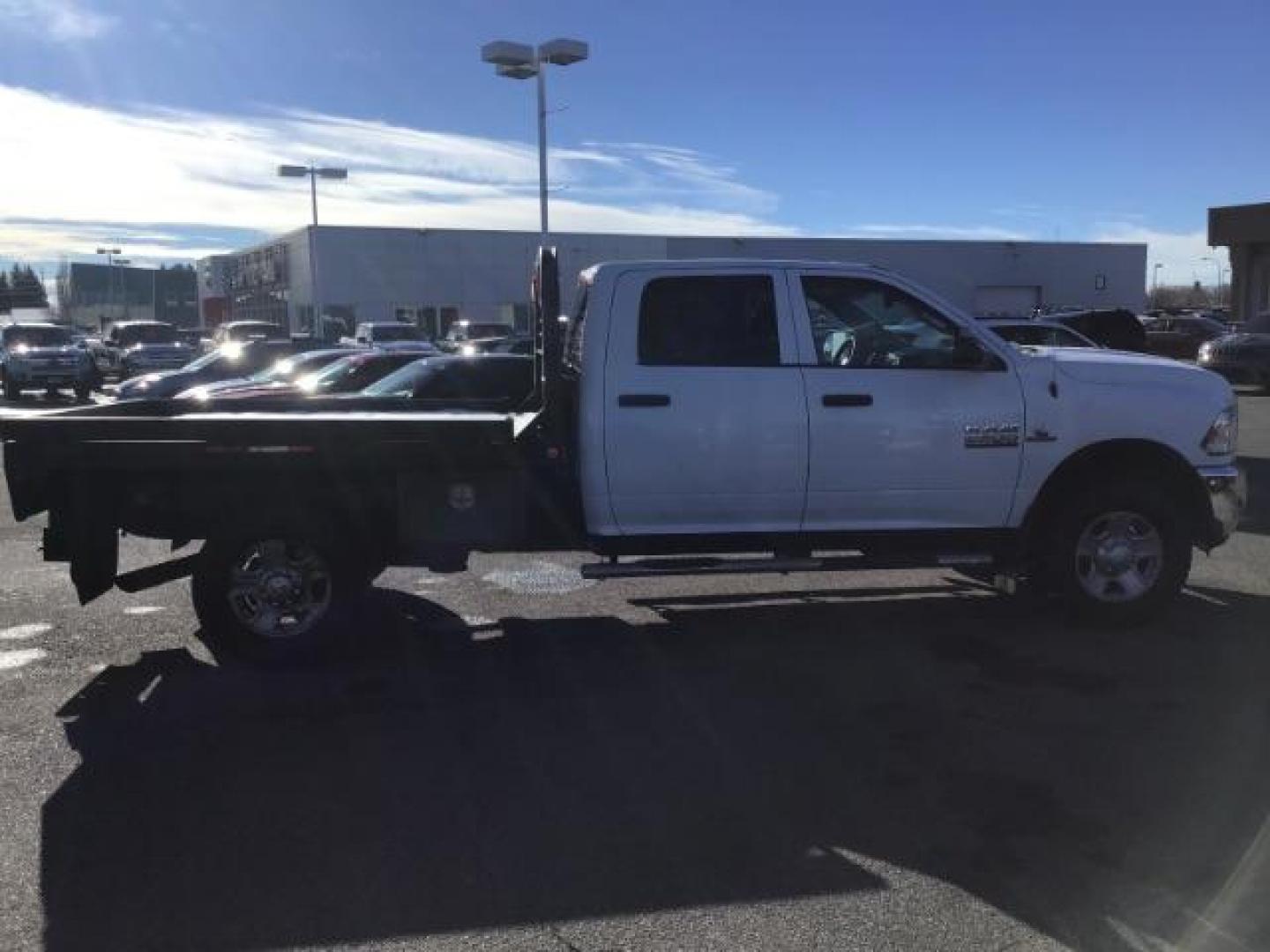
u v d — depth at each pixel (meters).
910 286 6.38
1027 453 6.43
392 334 34.88
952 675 5.84
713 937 3.35
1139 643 6.35
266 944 3.35
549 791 4.45
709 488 6.22
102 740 5.07
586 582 8.24
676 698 5.56
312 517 6.10
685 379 6.16
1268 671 5.84
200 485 6.08
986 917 3.44
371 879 3.74
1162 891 3.59
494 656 6.35
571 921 3.45
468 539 6.24
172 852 3.96
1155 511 6.52
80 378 29.97
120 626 7.09
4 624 7.13
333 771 4.68
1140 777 4.49
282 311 58.84
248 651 6.14
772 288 6.27
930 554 6.49
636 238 56.34
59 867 3.86
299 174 44.84
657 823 4.13
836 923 3.42
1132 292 63.47
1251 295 39.28
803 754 4.79
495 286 55.19
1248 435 16.27
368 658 6.32
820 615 7.14
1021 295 61.44
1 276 135.00
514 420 6.20
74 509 6.00
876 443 6.28
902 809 4.22
